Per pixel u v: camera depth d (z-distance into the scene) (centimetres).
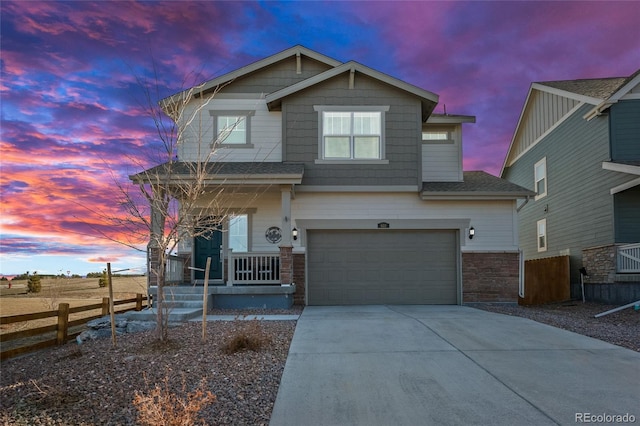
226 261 1385
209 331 852
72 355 739
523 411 456
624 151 1450
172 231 755
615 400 484
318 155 1382
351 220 1379
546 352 683
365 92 1401
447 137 1565
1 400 529
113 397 515
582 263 1625
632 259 1321
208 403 446
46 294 1894
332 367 608
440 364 621
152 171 1063
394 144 1390
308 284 1369
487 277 1374
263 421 439
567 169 1770
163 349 709
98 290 2202
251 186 1271
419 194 1382
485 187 1412
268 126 1425
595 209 1562
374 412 457
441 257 1392
